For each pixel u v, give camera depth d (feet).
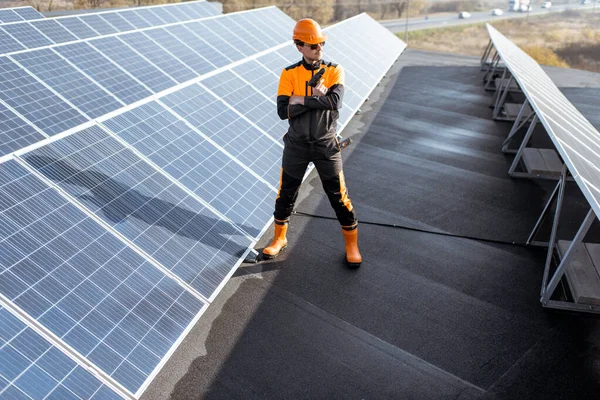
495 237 21.52
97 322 11.94
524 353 15.08
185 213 16.60
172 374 13.67
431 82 50.14
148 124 19.16
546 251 20.54
